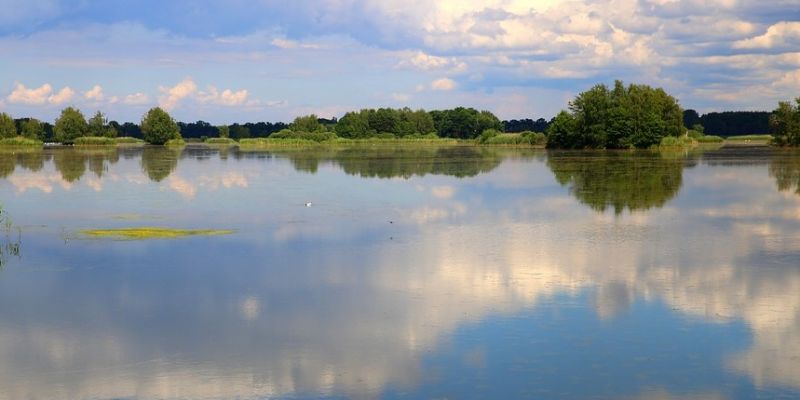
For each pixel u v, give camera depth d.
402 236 36.16
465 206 47.78
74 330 21.39
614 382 17.31
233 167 88.25
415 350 19.47
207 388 17.25
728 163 88.50
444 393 16.80
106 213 44.94
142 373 18.19
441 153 130.12
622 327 21.17
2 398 16.83
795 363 18.41
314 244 34.03
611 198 51.41
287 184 64.19
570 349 19.42
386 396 16.67
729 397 16.53
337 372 18.08
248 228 38.72
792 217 41.91
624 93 147.25
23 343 20.34
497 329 21.05
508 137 185.75
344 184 63.97
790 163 87.62
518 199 51.38
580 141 148.00
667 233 36.69
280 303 23.91
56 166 90.31
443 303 23.72
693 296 24.45
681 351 19.28
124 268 29.06
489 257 30.80
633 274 27.55
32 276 27.81
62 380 17.81
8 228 38.91
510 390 16.92
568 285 25.97
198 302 24.11
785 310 22.81
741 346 19.61
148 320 22.27
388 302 23.89
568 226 39.12
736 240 34.59
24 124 197.75
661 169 78.94
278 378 17.77
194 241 34.84
